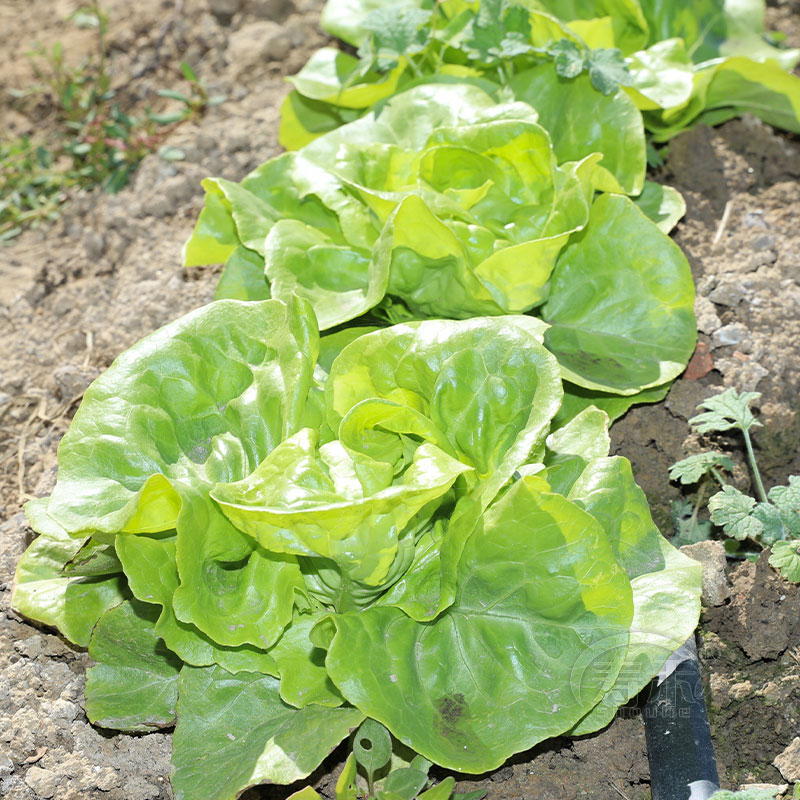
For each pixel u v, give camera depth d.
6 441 1.43
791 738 1.24
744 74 1.46
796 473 1.36
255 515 1.14
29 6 1.90
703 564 1.28
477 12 1.42
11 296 1.54
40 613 1.24
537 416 1.19
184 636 1.19
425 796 1.18
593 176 1.33
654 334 1.33
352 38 1.50
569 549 1.17
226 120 1.62
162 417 1.22
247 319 1.24
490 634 1.19
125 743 1.23
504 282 1.29
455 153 1.32
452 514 1.20
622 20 1.49
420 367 1.20
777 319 1.39
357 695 1.16
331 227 1.39
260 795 1.22
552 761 1.23
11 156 1.67
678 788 1.20
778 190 1.49
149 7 1.76
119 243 1.54
